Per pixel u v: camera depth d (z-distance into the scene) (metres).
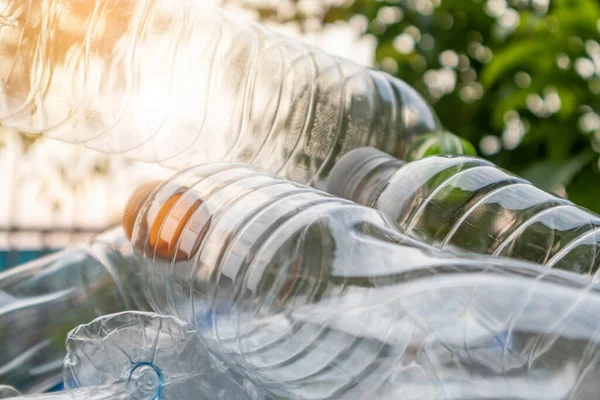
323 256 0.70
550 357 0.58
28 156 2.23
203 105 1.14
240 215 0.76
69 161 2.26
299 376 0.69
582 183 1.95
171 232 0.80
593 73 2.15
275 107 1.20
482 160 0.94
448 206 0.85
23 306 1.02
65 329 1.01
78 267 1.05
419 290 0.65
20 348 1.00
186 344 0.71
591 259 0.80
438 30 2.55
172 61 1.10
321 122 1.22
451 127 2.45
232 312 0.73
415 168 0.89
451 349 0.62
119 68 1.05
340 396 0.67
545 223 0.85
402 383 0.63
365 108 1.25
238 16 1.24
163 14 1.09
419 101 1.32
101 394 0.67
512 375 0.59
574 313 0.59
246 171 0.86
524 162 2.26
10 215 2.22
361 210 0.75
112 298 1.03
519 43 2.20
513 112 2.30
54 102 1.01
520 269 0.66
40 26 0.99
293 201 0.76
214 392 0.73
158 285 0.84
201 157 1.16
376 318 0.66
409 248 0.72
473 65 2.54
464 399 0.60
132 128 1.08
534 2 2.45
